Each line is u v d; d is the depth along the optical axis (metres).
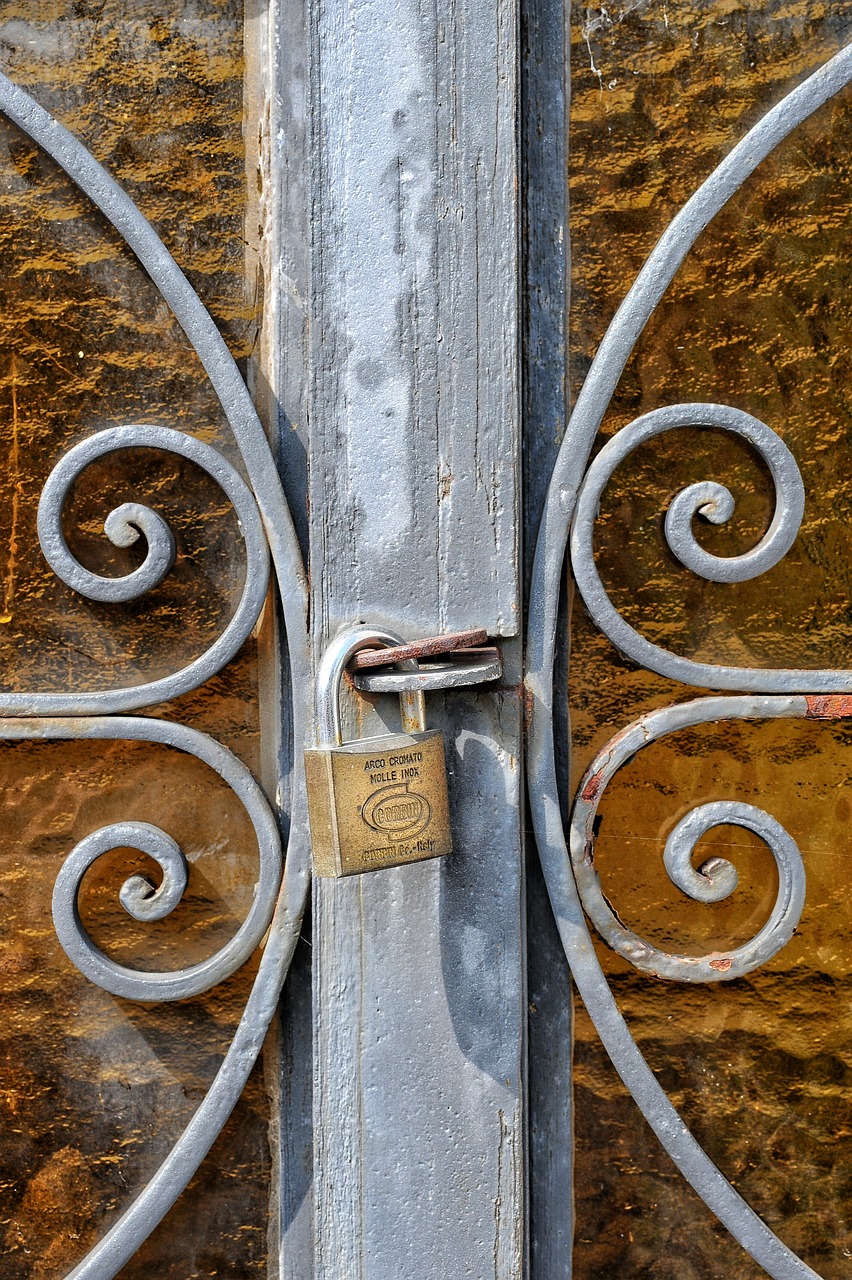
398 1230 0.89
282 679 0.94
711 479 0.95
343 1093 0.90
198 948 0.96
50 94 0.95
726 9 0.94
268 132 0.95
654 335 0.95
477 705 0.88
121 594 0.92
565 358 0.95
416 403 0.88
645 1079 0.92
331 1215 0.90
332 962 0.89
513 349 0.88
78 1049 0.97
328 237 0.88
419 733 0.77
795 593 0.97
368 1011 0.89
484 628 0.87
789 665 0.97
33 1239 0.98
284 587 0.91
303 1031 0.94
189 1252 0.97
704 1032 0.97
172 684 0.93
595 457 0.93
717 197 0.91
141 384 0.96
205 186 0.96
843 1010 0.97
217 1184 0.96
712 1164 0.93
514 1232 0.89
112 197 0.92
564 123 0.94
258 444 0.91
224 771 0.93
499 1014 0.89
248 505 0.91
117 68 0.95
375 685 0.76
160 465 0.95
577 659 0.95
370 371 0.88
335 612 0.89
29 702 0.93
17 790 0.97
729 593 0.96
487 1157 0.89
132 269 0.95
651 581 0.96
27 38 0.95
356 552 0.89
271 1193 0.96
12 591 0.97
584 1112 0.96
